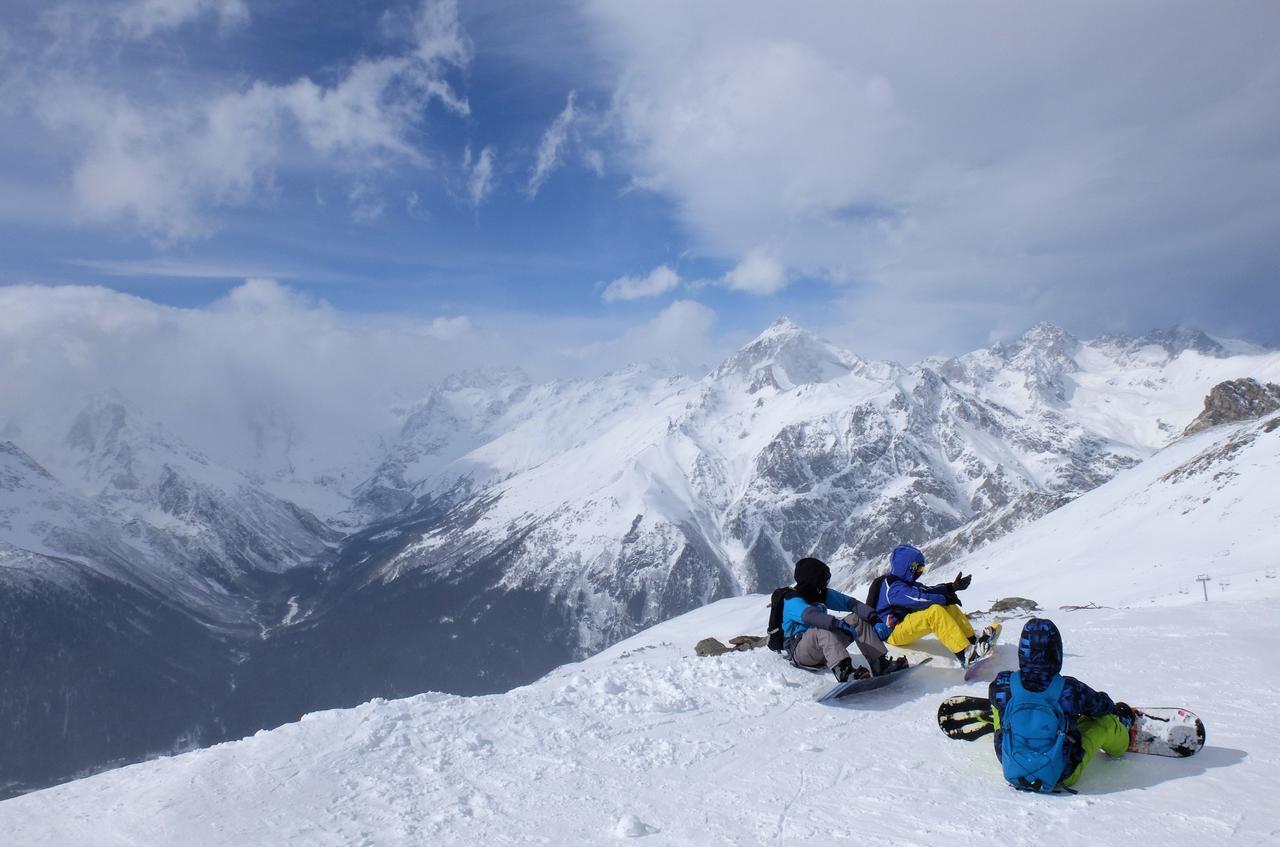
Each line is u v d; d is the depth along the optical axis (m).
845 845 5.05
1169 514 58.94
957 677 8.16
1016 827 4.97
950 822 5.17
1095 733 5.63
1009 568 66.75
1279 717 6.29
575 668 25.67
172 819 6.24
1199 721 5.68
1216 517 52.78
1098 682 7.65
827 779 6.17
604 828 5.73
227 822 6.16
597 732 7.66
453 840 5.71
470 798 6.43
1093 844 4.62
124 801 6.66
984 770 5.99
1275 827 4.55
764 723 7.62
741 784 6.27
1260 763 5.45
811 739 7.09
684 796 6.15
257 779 6.82
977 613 15.08
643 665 9.73
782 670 9.05
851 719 7.50
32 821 6.57
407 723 7.95
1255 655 8.05
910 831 5.11
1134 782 5.44
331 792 6.60
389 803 6.39
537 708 8.35
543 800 6.30
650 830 5.59
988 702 6.58
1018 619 12.77
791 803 5.80
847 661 8.28
